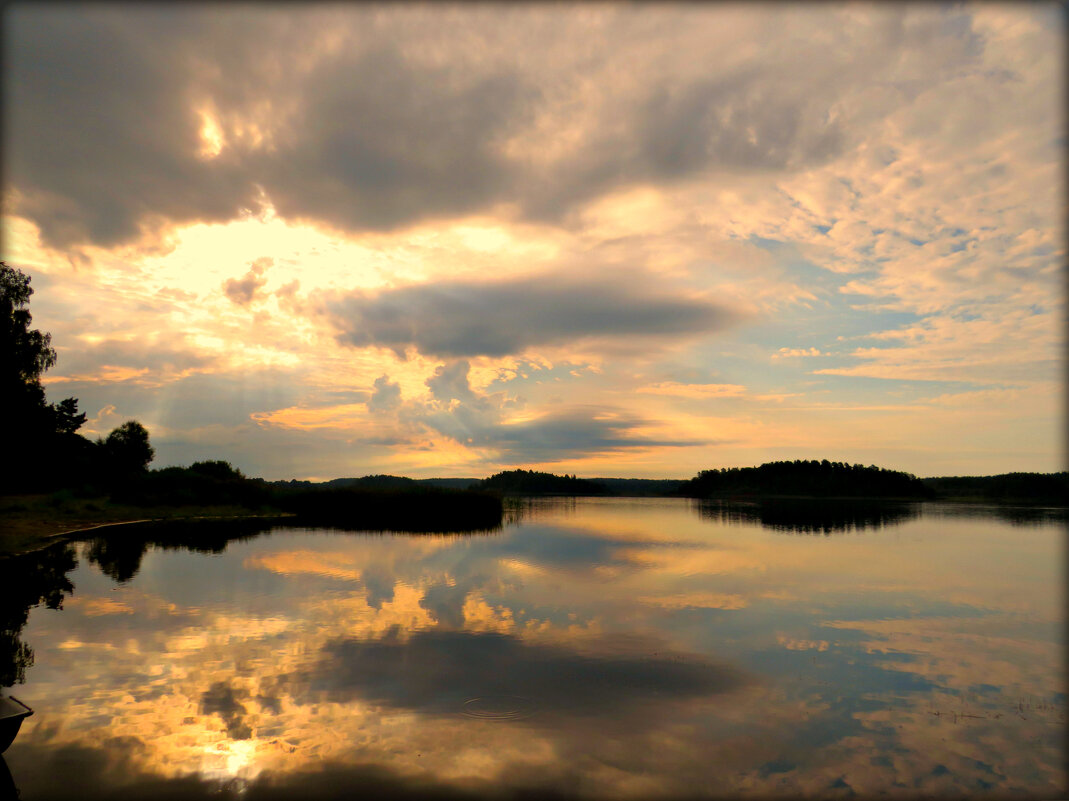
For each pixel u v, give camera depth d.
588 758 8.59
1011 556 30.30
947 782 8.04
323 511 54.59
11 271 47.12
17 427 49.09
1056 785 7.96
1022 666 12.79
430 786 7.81
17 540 30.70
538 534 39.31
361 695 10.71
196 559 26.41
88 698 10.54
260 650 13.20
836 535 41.19
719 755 8.73
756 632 15.22
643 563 26.41
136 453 75.06
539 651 13.27
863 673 12.22
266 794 7.61
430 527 43.97
